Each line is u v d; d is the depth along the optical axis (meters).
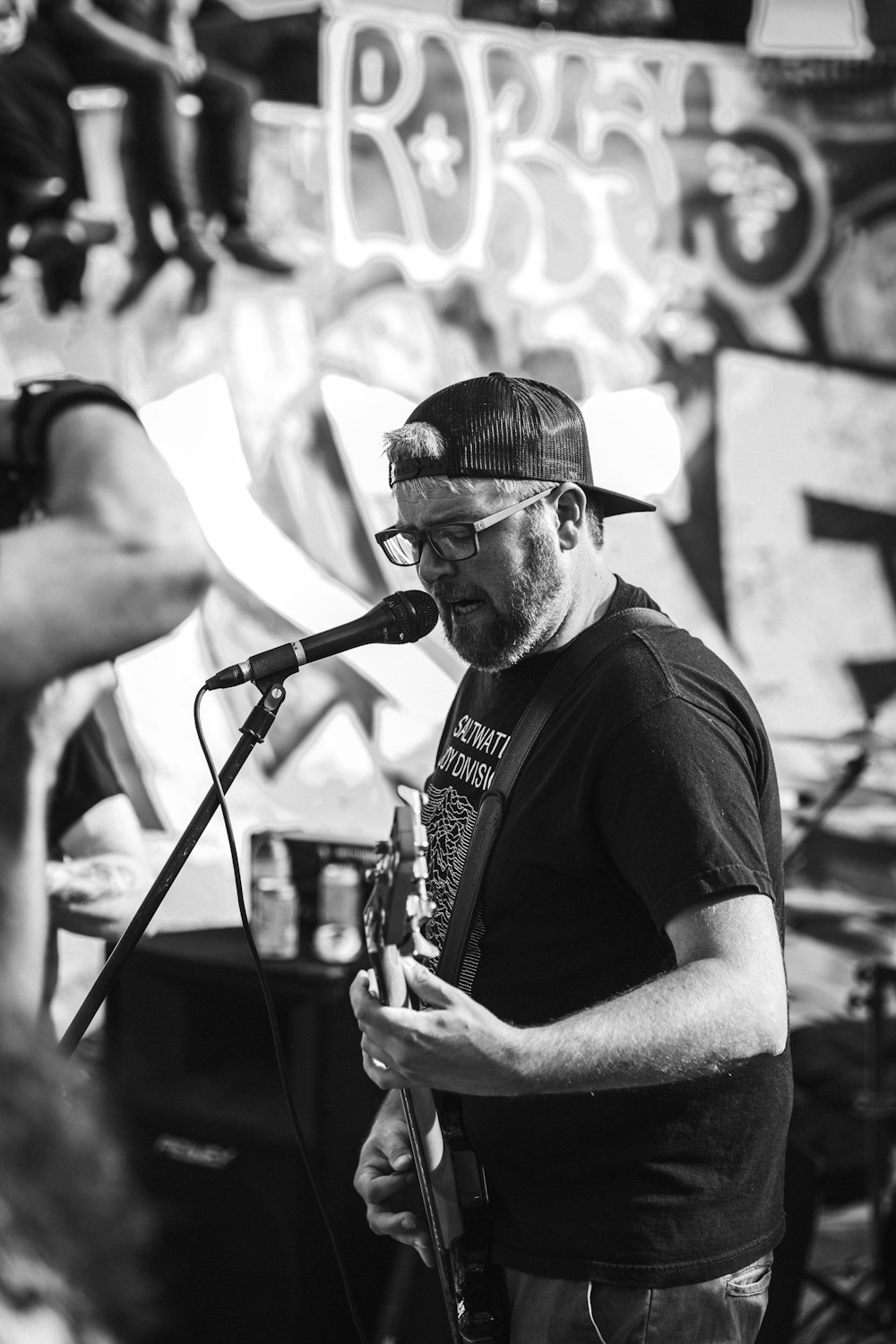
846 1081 3.20
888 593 3.41
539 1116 1.33
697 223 3.36
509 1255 1.35
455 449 1.35
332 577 3.17
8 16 2.96
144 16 3.05
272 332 3.15
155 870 2.98
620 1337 1.28
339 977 2.24
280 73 3.15
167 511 3.04
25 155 2.99
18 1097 0.55
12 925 2.85
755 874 1.20
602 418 2.31
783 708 3.36
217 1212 2.23
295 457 3.16
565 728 1.34
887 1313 2.56
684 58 3.34
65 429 2.99
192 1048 2.49
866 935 3.29
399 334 3.23
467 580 1.37
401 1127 1.53
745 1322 1.33
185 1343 2.19
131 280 3.07
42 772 2.90
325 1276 2.22
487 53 3.26
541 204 3.30
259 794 3.08
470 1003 1.17
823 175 3.39
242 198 3.13
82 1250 0.54
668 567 3.32
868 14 3.38
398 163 3.22
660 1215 1.28
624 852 1.25
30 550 2.94
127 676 2.99
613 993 1.31
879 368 3.41
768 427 3.38
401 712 3.19
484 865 1.38
